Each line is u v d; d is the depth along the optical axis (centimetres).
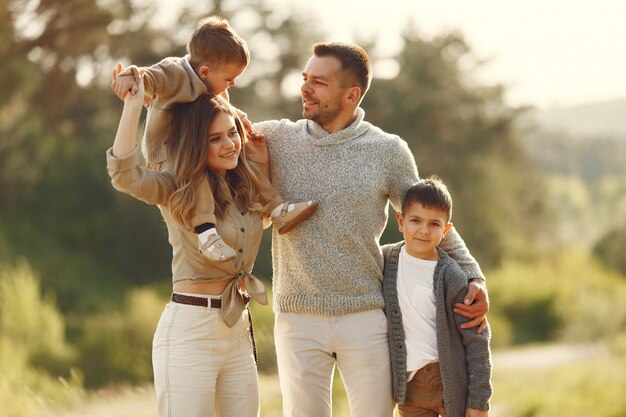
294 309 358
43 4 1989
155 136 336
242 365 340
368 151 356
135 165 312
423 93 3278
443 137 3294
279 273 365
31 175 2178
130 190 315
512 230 3338
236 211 337
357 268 355
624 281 2648
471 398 352
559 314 2073
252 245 343
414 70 3325
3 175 2136
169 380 327
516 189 3456
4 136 2152
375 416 357
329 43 357
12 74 2028
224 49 331
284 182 359
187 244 330
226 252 317
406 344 357
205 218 322
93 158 2291
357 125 358
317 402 359
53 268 1950
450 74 3347
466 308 352
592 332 1669
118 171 309
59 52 2109
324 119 356
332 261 351
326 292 353
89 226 2181
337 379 809
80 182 2256
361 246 354
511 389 1060
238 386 339
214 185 331
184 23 2577
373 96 3291
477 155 3316
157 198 324
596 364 1157
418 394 358
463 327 354
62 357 1280
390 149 359
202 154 322
